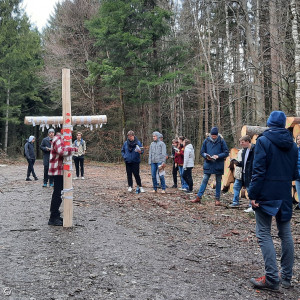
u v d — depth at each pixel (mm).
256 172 3459
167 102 26297
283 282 3490
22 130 35531
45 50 29281
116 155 26422
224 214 6973
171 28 22703
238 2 15492
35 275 3498
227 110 27156
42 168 19234
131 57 20422
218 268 3918
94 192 9375
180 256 4293
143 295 3115
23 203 7613
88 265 3832
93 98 26594
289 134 3586
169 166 21594
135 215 6602
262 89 15000
